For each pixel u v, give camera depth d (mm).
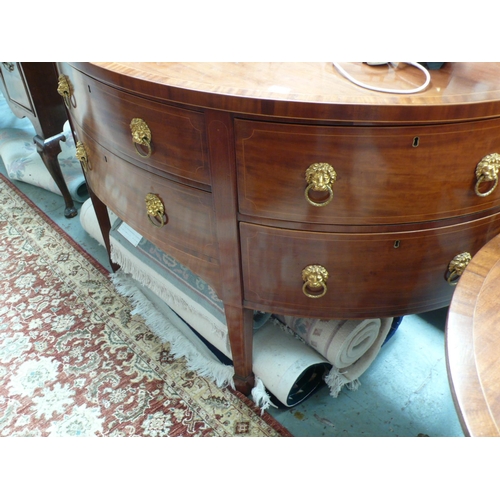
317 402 1038
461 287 511
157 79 660
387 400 1038
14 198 1708
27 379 1091
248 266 795
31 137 1891
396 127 600
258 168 669
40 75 1301
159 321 1215
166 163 757
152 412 1016
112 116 797
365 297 789
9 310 1269
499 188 706
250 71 686
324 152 629
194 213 787
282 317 1040
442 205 688
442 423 992
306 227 710
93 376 1097
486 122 617
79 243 1505
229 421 995
